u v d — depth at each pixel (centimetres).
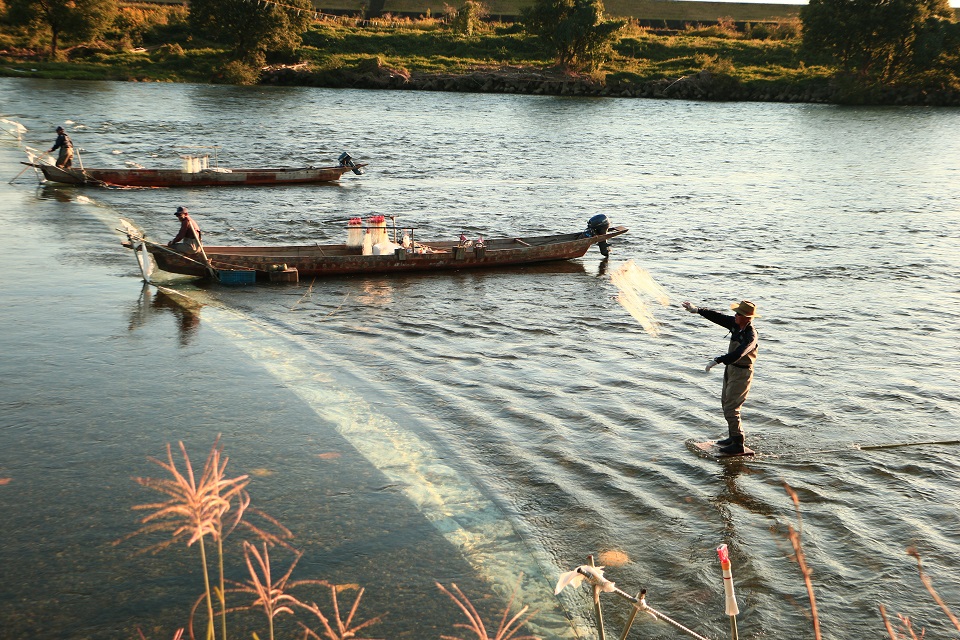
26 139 4159
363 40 10169
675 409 1270
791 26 11900
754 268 2281
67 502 893
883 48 9894
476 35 10769
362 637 696
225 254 1947
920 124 7300
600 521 928
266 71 8812
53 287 1770
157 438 1066
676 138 5803
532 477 1028
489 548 853
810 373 1457
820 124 7119
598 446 1128
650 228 2830
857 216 3139
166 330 1534
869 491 1023
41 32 8656
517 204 3206
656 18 13738
